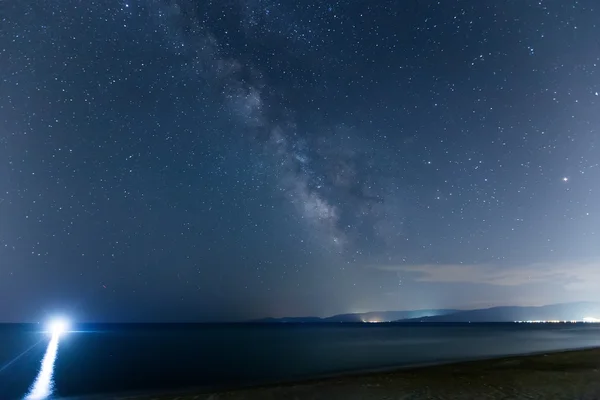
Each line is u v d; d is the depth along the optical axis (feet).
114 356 142.82
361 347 159.12
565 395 47.01
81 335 333.83
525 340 184.55
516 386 51.65
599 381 53.01
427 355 116.06
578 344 149.38
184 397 52.60
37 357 144.36
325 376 72.43
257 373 87.10
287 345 183.73
